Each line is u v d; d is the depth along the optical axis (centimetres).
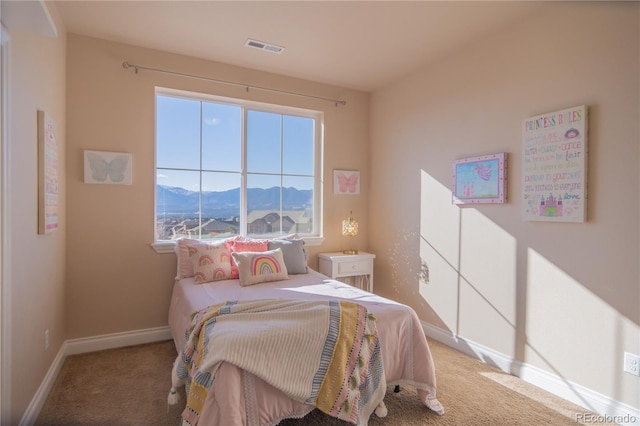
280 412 152
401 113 351
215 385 141
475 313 272
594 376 200
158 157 304
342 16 240
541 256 228
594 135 201
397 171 355
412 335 201
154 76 292
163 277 298
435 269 310
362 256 354
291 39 273
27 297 175
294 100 352
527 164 234
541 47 229
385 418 191
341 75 345
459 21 245
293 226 367
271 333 156
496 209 257
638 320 183
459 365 257
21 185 166
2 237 145
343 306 183
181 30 261
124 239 283
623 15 189
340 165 381
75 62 265
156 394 212
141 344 288
